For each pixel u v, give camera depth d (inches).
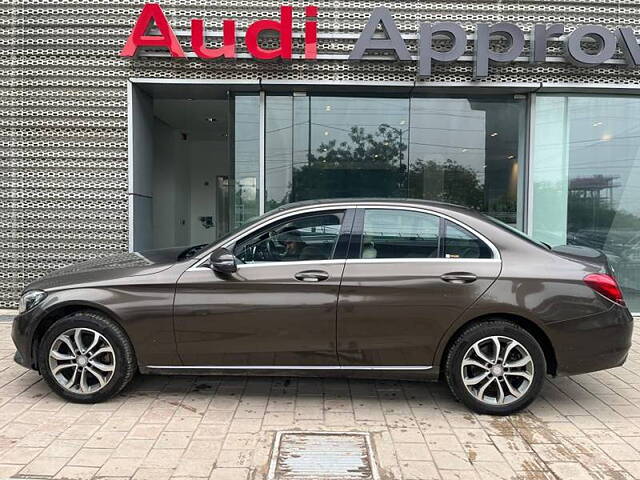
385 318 149.9
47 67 283.1
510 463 126.3
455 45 271.3
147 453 129.1
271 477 118.4
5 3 281.0
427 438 138.8
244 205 300.8
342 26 281.9
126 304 153.4
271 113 298.4
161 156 454.6
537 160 300.5
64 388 157.2
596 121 300.5
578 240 304.2
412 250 154.4
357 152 301.0
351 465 124.3
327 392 171.3
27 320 157.3
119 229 287.4
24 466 122.3
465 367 151.8
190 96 313.6
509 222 304.5
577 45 272.1
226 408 157.2
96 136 284.8
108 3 279.3
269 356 152.7
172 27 280.7
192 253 175.9
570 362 148.9
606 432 144.1
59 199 286.8
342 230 156.6
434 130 301.4
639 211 304.2
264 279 151.4
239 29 280.1
